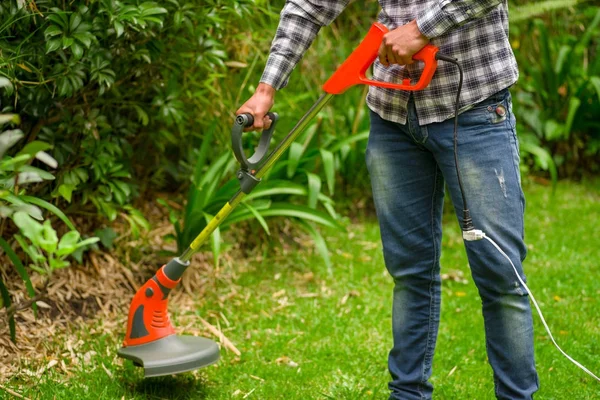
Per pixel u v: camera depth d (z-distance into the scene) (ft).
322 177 13.43
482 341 9.35
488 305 6.36
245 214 10.42
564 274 11.57
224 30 10.91
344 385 8.05
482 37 6.06
